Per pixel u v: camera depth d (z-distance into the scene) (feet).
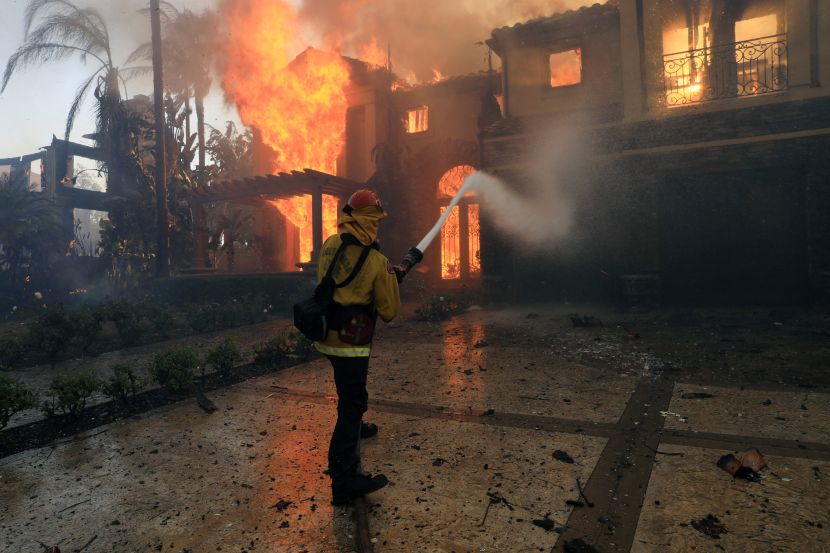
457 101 52.60
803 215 30.76
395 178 53.11
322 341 8.54
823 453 9.40
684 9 37.40
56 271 60.85
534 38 39.45
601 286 35.47
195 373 18.98
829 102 29.35
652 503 7.86
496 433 11.27
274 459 10.30
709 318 27.20
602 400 13.51
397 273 8.66
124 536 7.52
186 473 9.78
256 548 7.04
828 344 19.20
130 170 68.33
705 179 33.17
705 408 12.45
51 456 11.13
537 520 7.47
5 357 23.50
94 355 24.76
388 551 6.81
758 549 6.51
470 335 25.39
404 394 14.89
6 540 7.54
